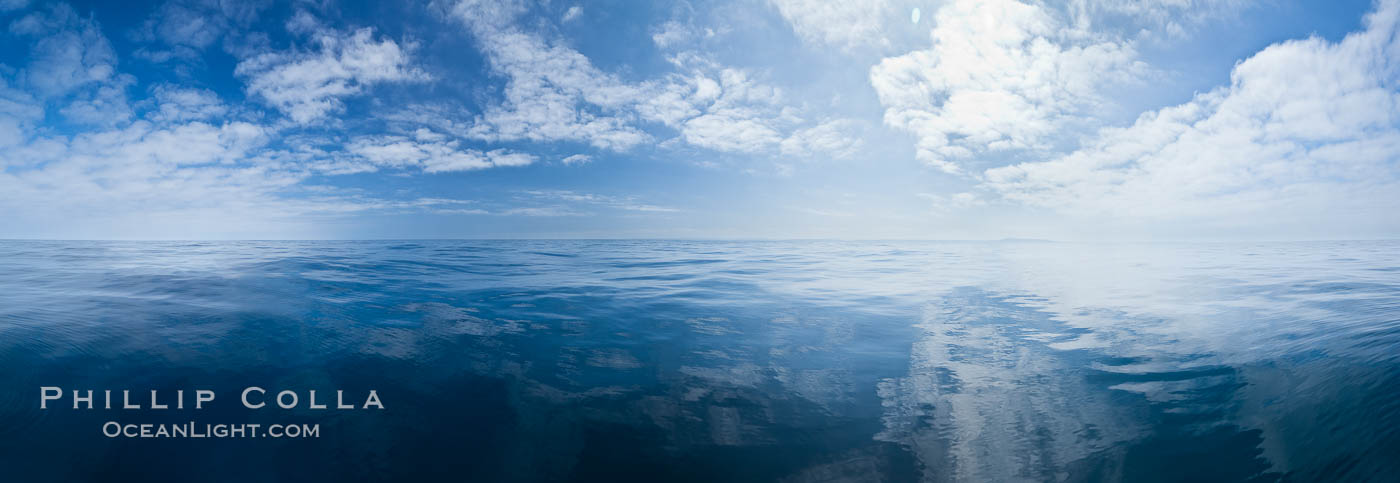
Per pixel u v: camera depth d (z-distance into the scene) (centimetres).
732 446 350
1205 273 1092
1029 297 843
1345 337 505
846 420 385
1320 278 959
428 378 461
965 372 479
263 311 698
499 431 367
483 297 823
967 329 630
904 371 484
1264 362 464
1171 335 574
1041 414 388
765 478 314
